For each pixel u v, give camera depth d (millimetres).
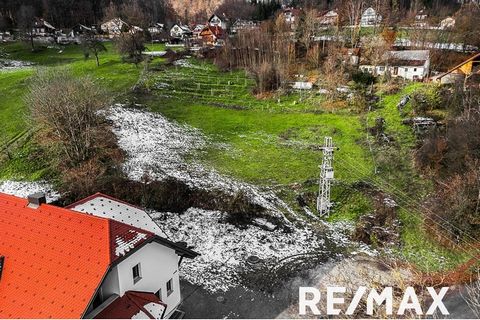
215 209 37406
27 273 19375
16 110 53906
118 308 19516
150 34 102875
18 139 47312
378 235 34312
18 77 66500
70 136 42781
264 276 29922
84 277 18391
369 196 38750
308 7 111812
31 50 91312
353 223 36000
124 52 75562
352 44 73000
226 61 72500
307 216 36781
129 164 42781
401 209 36938
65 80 44031
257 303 27266
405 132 48531
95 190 38469
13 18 112500
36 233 20656
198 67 73625
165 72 69625
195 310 26500
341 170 42469
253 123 53594
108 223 20062
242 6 127125
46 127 46688
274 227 35250
